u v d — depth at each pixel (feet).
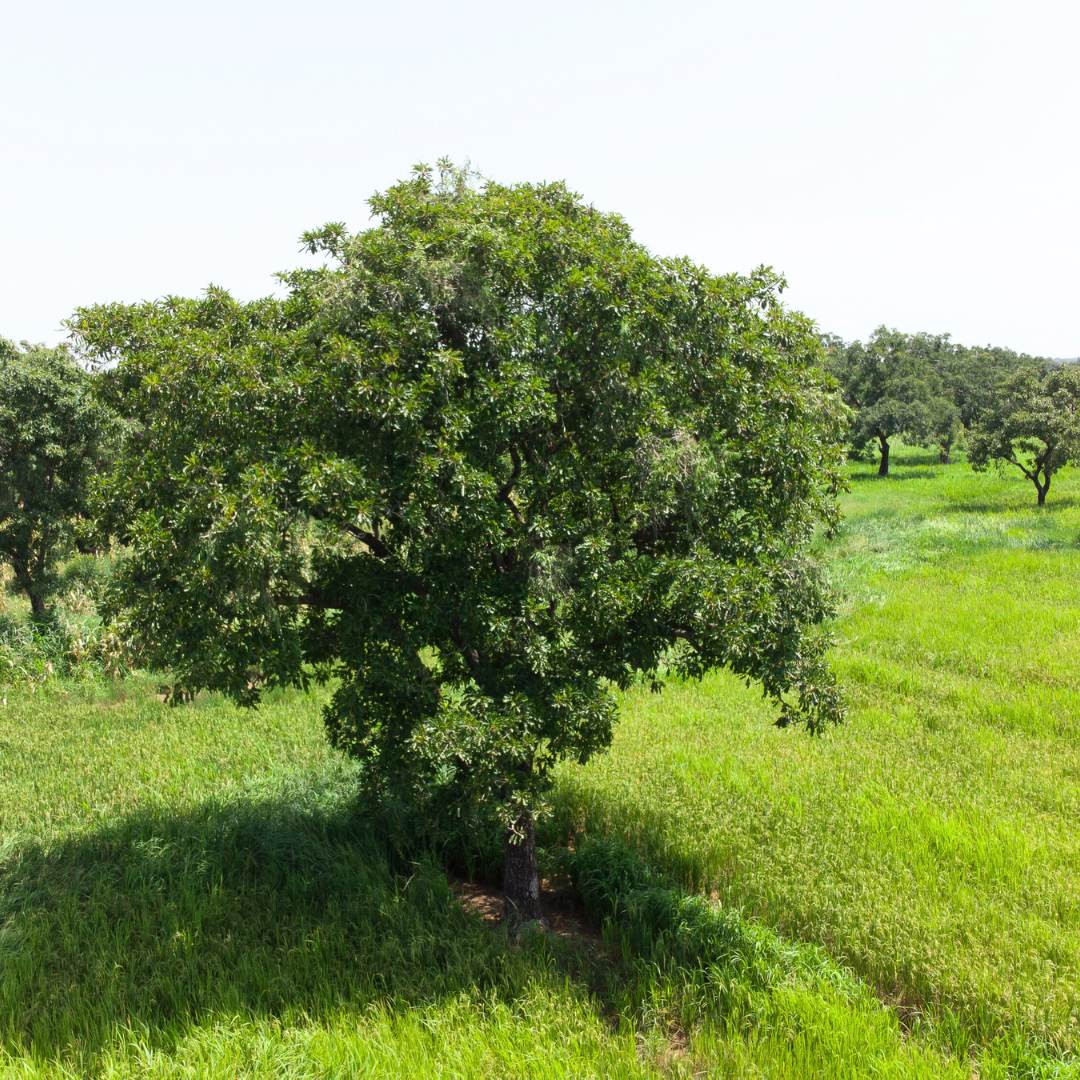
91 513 30.78
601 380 28.27
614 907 32.94
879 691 59.47
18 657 65.77
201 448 26.66
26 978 28.07
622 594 27.35
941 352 293.64
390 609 29.12
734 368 29.78
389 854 38.45
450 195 30.66
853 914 31.40
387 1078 23.57
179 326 29.96
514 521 28.30
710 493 27.55
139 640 28.17
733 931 30.73
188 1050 24.79
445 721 27.68
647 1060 25.09
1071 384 140.15
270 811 39.42
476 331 28.40
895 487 183.62
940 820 38.22
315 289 28.58
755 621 28.78
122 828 38.22
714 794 41.91
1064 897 31.68
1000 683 60.29
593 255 28.17
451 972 28.99
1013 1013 26.02
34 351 73.26
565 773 44.96
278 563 24.64
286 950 30.14
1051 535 113.80
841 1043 25.16
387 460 27.27
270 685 29.09
